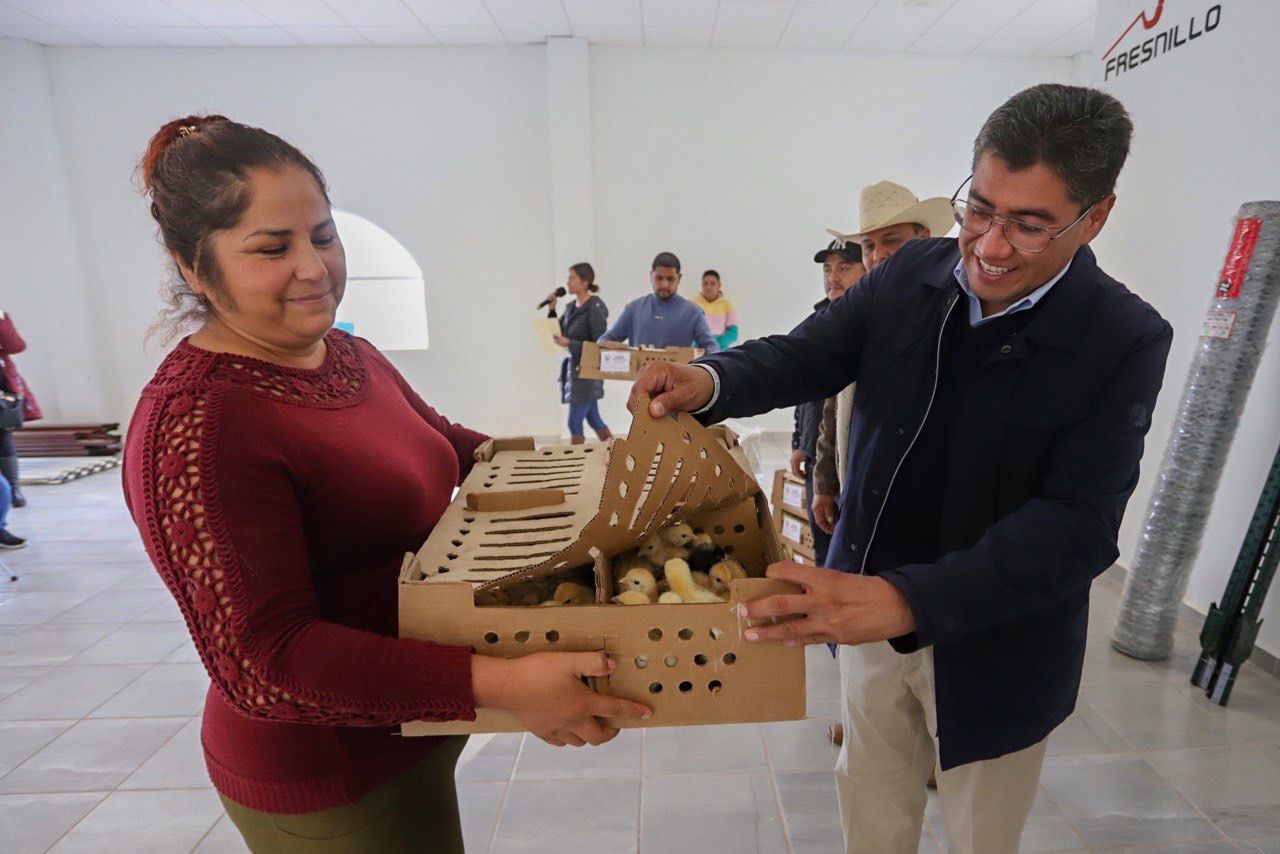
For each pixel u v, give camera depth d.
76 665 2.71
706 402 1.01
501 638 0.69
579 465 1.13
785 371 1.11
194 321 0.74
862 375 1.13
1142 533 2.55
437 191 6.03
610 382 6.41
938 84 5.96
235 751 0.78
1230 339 2.31
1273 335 2.42
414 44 5.74
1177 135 2.79
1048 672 1.04
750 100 5.94
